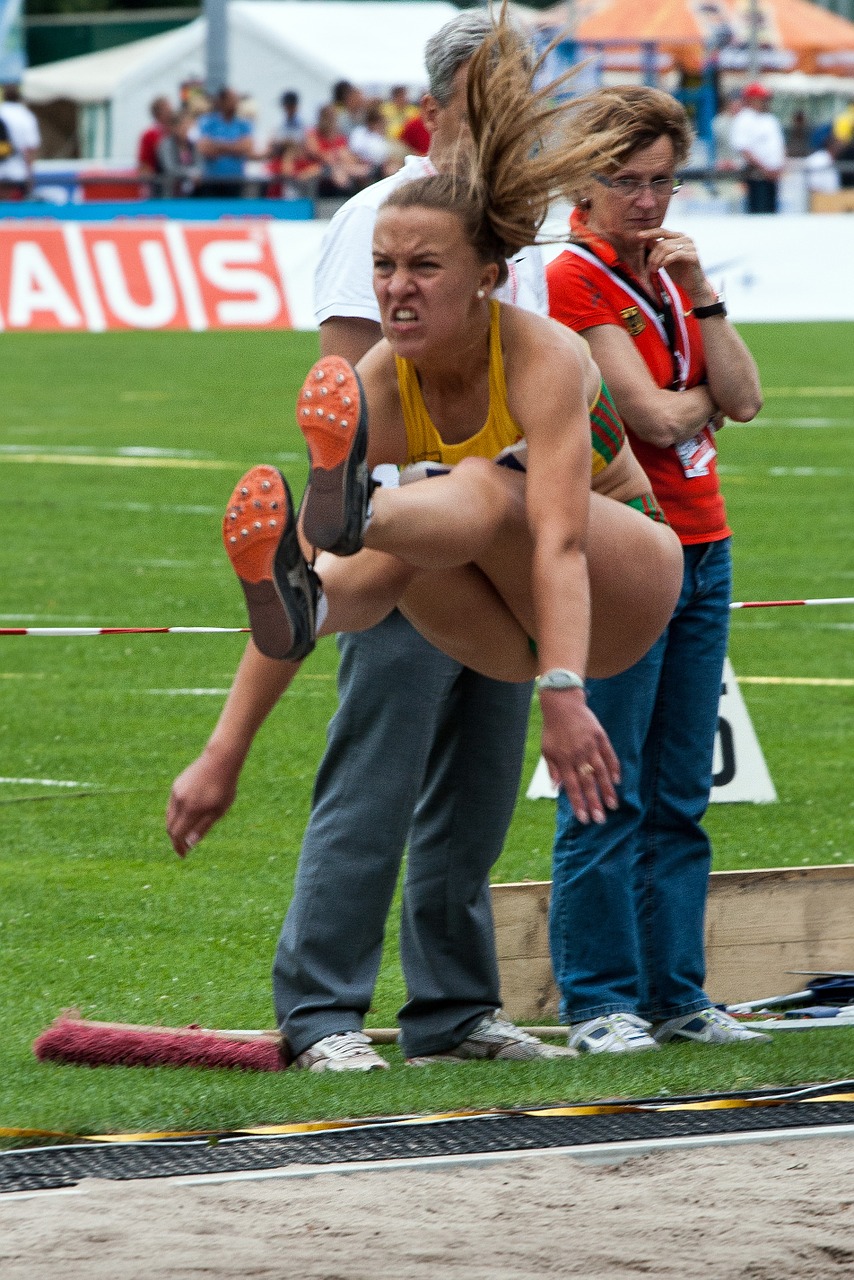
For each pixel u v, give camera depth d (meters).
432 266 12.59
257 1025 16.89
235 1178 12.16
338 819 15.66
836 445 60.12
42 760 26.95
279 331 90.62
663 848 16.84
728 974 18.05
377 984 18.81
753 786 25.20
